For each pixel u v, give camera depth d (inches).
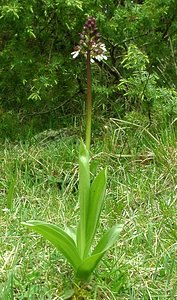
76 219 36.6
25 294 28.2
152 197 38.8
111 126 49.8
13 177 42.7
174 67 54.9
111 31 50.3
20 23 48.4
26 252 32.0
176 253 31.6
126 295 28.7
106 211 37.4
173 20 53.4
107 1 51.3
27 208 38.6
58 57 50.6
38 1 48.6
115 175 43.1
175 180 40.6
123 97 54.1
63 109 56.1
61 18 49.2
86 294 28.7
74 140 50.2
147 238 33.4
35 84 49.2
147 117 49.6
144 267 30.6
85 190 27.8
